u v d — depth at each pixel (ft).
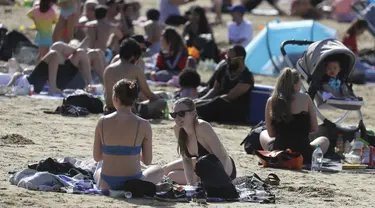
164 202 65.77
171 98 126.72
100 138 67.92
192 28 175.52
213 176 68.44
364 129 97.04
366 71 167.43
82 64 129.90
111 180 67.46
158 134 101.35
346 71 100.78
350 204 69.15
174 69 149.79
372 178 82.74
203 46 171.53
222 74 117.70
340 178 81.82
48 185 67.72
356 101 98.37
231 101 116.26
